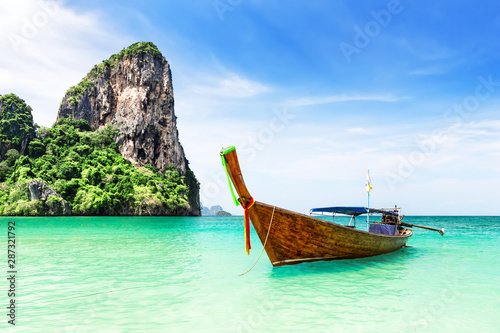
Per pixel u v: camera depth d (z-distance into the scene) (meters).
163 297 7.39
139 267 11.09
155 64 143.62
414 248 17.44
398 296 7.63
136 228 36.91
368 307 6.80
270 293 7.80
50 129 114.19
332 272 10.16
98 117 142.50
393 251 14.85
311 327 5.66
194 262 12.11
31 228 33.91
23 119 107.81
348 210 14.74
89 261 12.31
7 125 103.19
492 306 6.95
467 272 10.47
